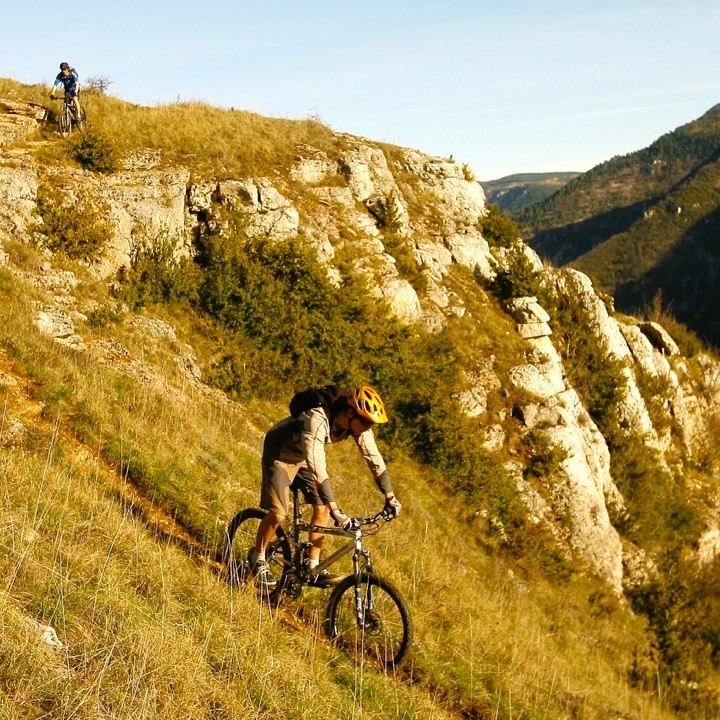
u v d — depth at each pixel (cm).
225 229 1736
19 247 1356
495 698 667
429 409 1789
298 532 595
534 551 1683
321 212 2116
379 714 516
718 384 3662
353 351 1723
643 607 1911
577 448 2062
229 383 1424
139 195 1653
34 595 449
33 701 362
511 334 2342
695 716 1320
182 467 821
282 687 482
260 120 2384
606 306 3184
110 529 584
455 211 2727
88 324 1260
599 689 1018
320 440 550
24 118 1739
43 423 782
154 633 454
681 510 2662
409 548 1056
